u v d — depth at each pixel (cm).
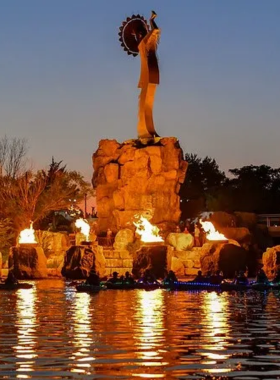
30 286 5500
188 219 9288
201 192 11538
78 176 9056
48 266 7525
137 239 7762
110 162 8400
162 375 2006
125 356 2269
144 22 8794
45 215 8906
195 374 2019
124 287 5347
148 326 3003
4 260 7812
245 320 3219
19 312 3609
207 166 12356
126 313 3544
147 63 8606
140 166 8194
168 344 2494
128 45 8775
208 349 2392
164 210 8169
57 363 2161
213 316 3391
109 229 8056
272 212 11462
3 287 5425
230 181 12306
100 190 8406
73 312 3603
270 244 9006
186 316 3388
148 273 5612
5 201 8688
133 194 8169
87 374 2017
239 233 8156
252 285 5188
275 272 7019
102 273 7075
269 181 12281
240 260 7000
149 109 8619
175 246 7612
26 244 7075
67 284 6041
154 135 8600
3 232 8000
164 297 4538
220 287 5172
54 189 8838
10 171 8950
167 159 8262
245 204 11338
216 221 8925
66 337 2667
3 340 2591
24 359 2220
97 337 2664
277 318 3297
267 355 2284
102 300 4322
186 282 5484
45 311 3662
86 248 7044
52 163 9212
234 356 2269
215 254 7012
